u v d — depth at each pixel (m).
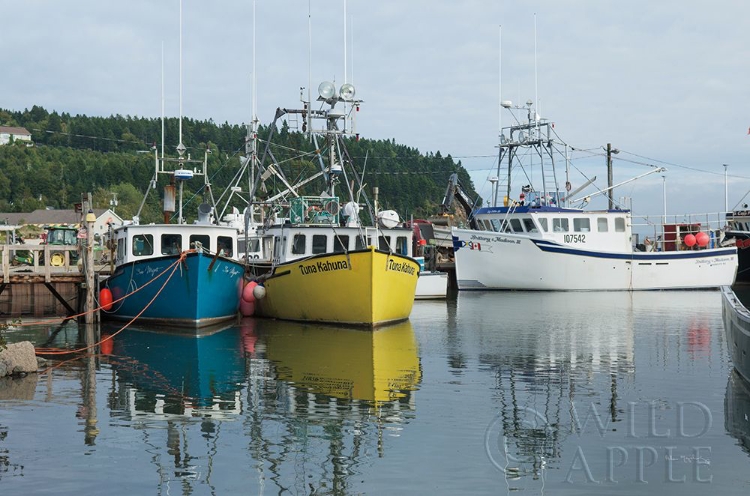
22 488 8.45
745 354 13.16
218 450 9.75
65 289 34.66
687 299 32.12
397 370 14.88
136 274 22.45
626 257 36.91
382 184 100.69
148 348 17.91
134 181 126.25
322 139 28.81
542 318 24.53
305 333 20.61
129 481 8.69
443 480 8.72
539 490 8.41
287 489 8.48
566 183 40.22
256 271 26.58
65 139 165.62
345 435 10.36
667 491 8.37
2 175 124.25
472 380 13.91
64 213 96.38
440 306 29.09
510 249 36.66
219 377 14.22
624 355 16.69
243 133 142.12
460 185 51.94
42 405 12.02
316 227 24.77
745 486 8.51
